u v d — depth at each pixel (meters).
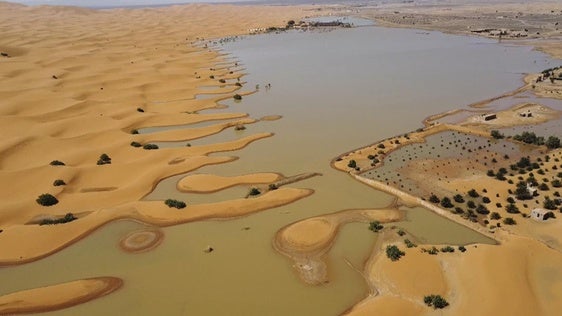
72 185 71.19
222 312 43.41
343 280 47.09
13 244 55.06
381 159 76.56
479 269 46.19
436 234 54.59
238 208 61.94
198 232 57.44
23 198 66.44
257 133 93.88
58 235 57.00
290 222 58.56
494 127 89.94
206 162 79.00
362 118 100.25
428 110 103.94
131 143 87.44
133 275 49.75
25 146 83.19
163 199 67.12
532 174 66.94
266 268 49.66
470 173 69.81
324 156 80.06
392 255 49.44
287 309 43.47
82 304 45.69
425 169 71.94
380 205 62.06
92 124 98.31
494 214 56.84
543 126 89.50
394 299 43.16
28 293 47.06
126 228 59.00
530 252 48.78
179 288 47.16
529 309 40.88
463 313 40.75
